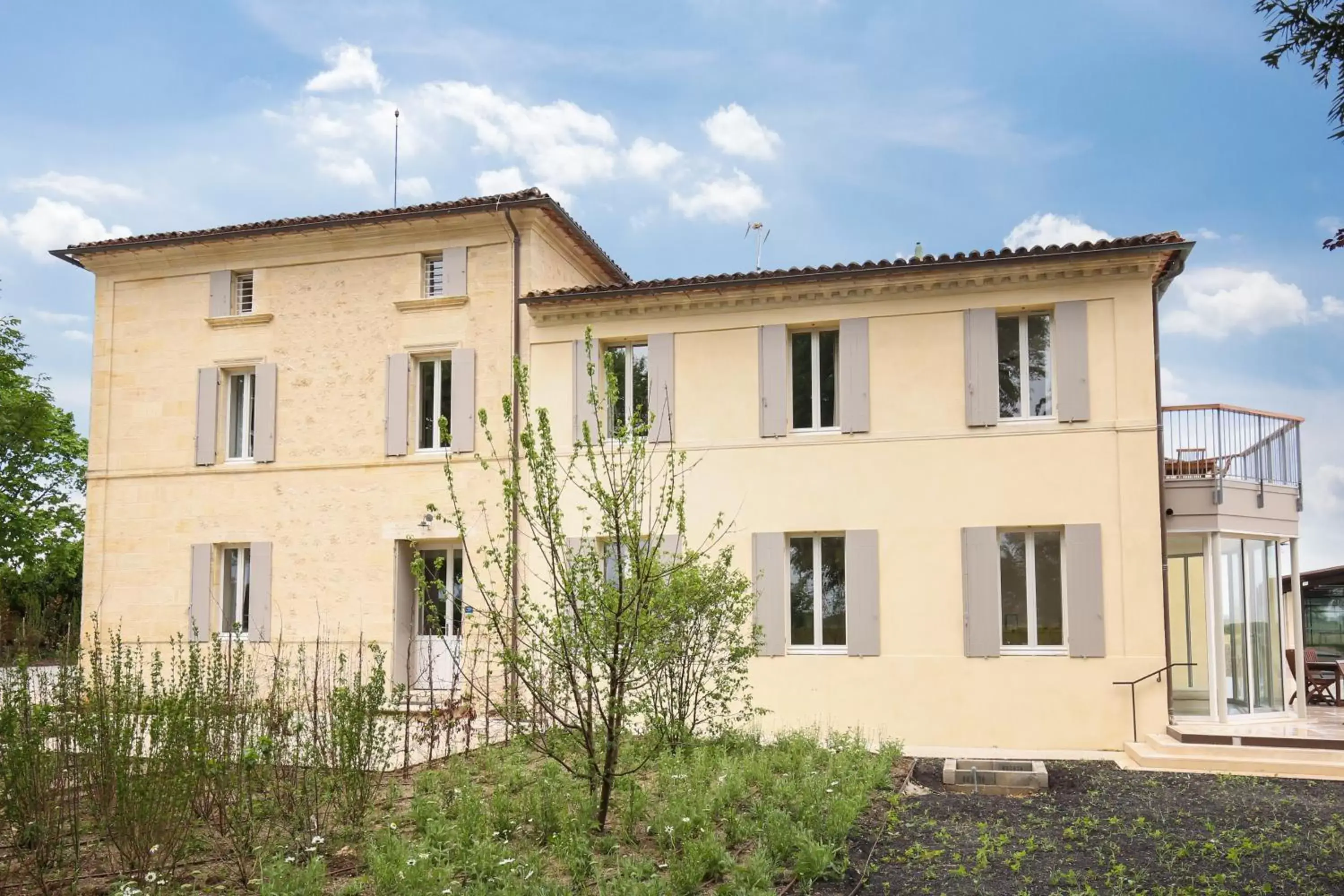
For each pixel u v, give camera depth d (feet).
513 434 28.71
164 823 24.00
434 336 55.88
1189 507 46.47
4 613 38.01
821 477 49.67
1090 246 46.26
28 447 102.83
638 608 27.48
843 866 25.29
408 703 34.91
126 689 28.32
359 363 56.90
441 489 54.75
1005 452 47.75
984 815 31.30
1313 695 57.21
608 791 27.40
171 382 59.88
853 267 48.83
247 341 59.00
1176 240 45.73
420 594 29.71
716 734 40.60
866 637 48.21
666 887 23.17
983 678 46.80
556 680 30.45
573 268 60.49
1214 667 45.80
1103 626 45.80
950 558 47.83
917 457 48.67
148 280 61.00
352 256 57.72
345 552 55.83
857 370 49.80
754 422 50.78
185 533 58.54
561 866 24.91
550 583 36.11
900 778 37.24
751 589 49.52
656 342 52.37
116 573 59.31
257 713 31.48
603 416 52.44
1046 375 48.91
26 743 24.72
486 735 38.37
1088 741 45.42
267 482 57.52
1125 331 46.98
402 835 27.32
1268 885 24.35
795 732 42.37
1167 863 26.27
